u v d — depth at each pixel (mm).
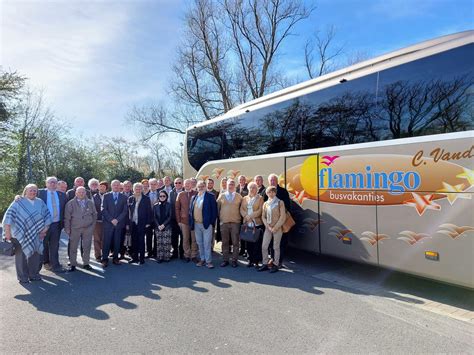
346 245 6449
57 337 4543
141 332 4621
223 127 10688
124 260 9023
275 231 7395
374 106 6070
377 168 5887
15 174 25375
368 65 6434
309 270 7625
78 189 8070
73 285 6902
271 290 6266
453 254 4836
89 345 4289
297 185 7664
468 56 4891
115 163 36031
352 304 5500
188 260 8695
